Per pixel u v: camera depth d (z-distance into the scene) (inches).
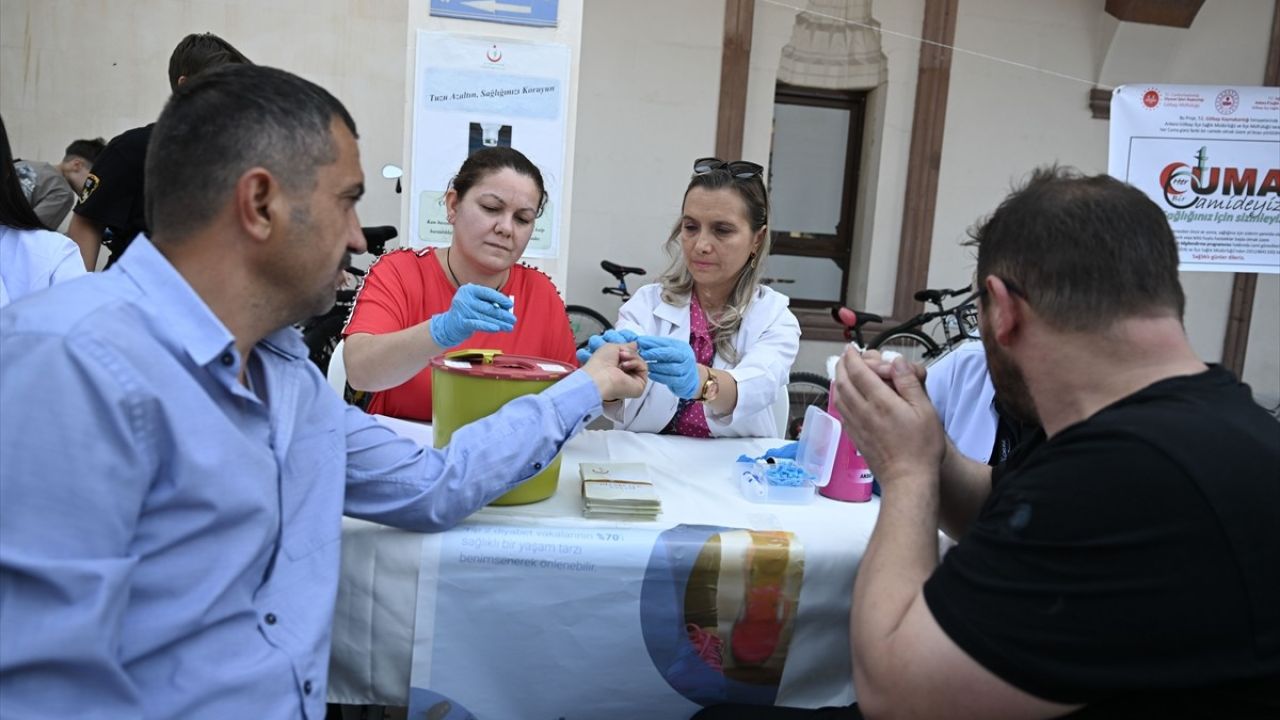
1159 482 30.5
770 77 223.1
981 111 232.1
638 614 47.1
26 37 189.3
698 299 80.9
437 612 46.2
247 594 37.3
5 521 30.4
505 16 97.3
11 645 30.2
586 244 219.6
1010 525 33.2
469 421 52.0
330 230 36.9
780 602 47.6
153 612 34.1
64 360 31.1
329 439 43.0
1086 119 237.0
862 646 36.9
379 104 202.1
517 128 99.7
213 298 36.0
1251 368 255.1
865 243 236.7
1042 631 31.0
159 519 33.9
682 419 76.6
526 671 47.3
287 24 196.2
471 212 70.4
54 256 70.6
